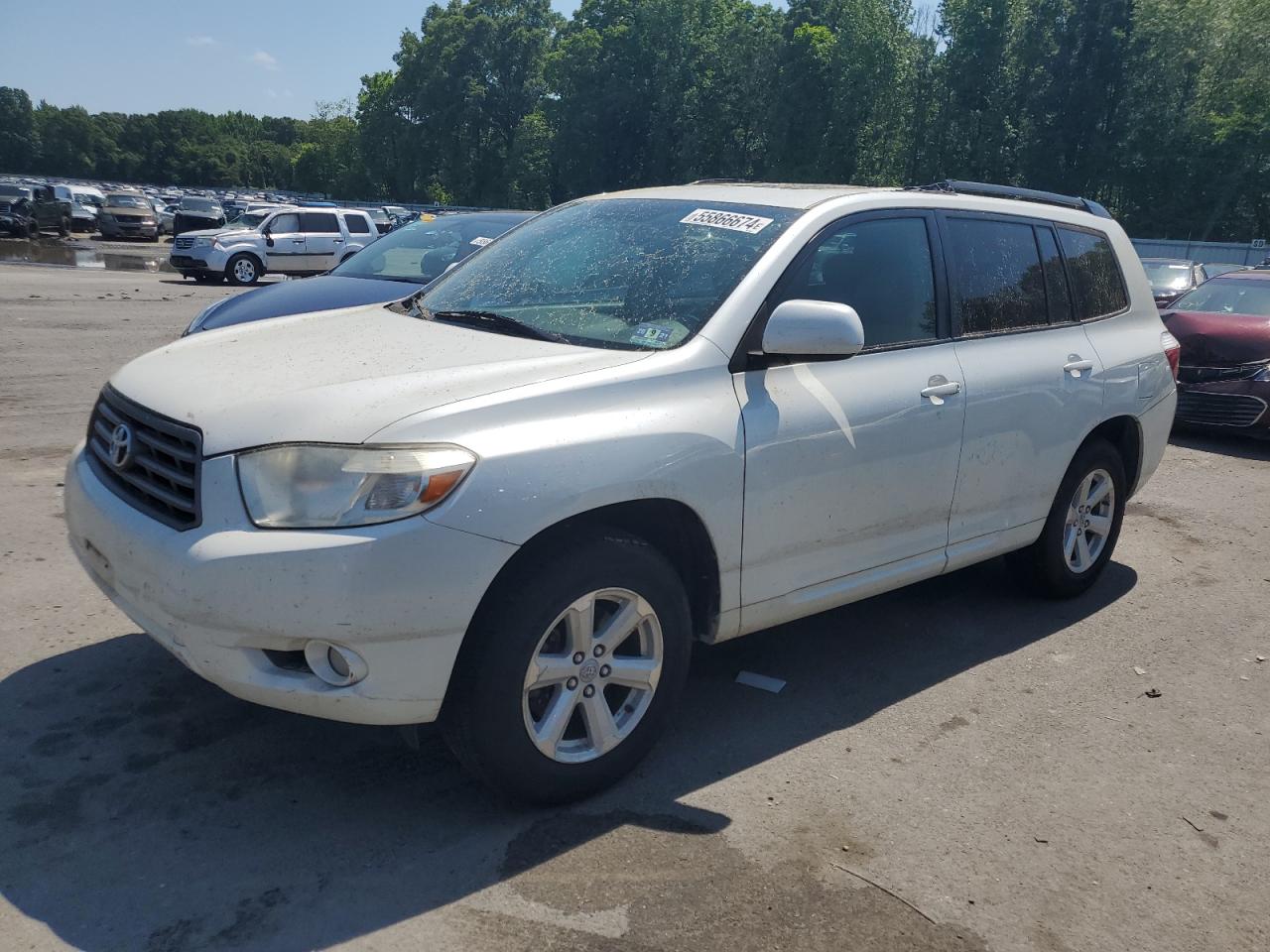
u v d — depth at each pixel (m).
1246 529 7.06
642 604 3.29
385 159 104.75
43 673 3.98
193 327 7.37
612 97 76.62
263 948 2.61
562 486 3.01
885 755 3.75
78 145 170.38
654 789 3.42
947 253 4.45
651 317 3.67
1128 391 5.28
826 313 3.46
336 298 7.60
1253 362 9.79
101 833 3.03
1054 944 2.79
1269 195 60.31
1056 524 5.07
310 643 2.81
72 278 23.80
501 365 3.28
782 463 3.60
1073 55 63.19
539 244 4.41
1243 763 3.84
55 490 6.36
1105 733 4.01
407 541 2.80
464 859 3.00
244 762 3.46
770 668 4.45
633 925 2.76
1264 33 60.72
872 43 64.81
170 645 2.98
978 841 3.24
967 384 4.32
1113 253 5.56
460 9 97.12
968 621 5.10
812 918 2.83
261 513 2.85
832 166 67.50
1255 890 3.09
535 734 3.12
